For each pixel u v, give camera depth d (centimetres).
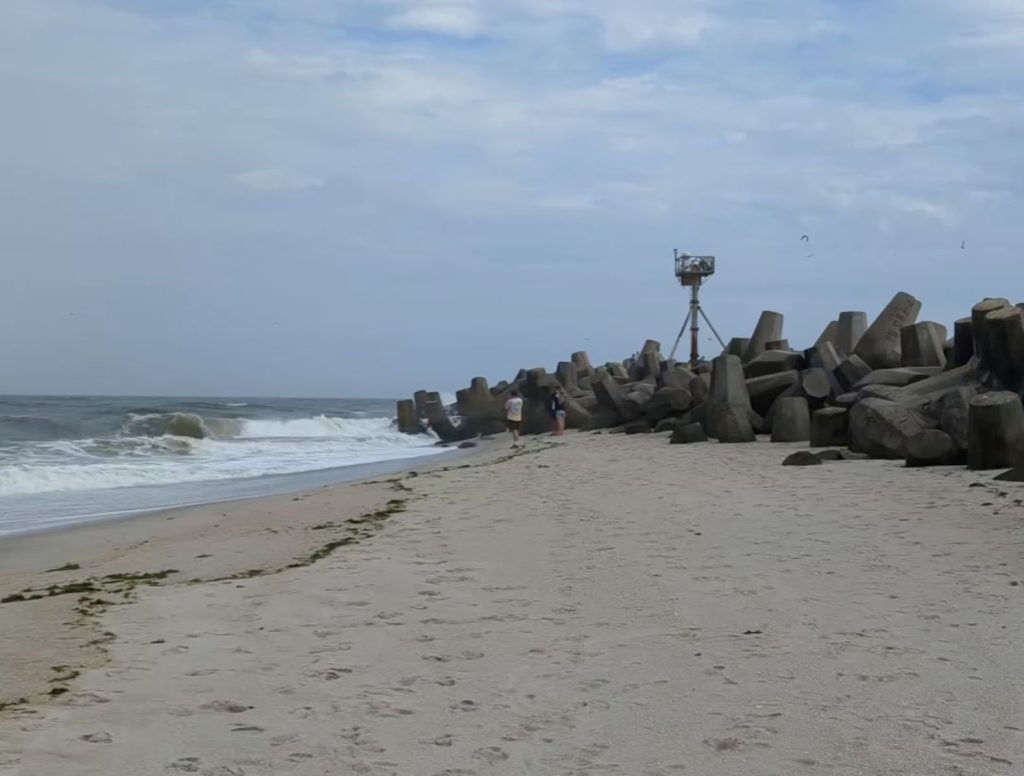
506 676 596
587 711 533
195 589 849
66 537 1274
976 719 508
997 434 1399
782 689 560
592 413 3225
